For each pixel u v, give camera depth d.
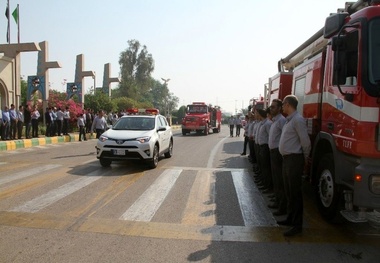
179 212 6.03
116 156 9.94
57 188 7.60
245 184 8.43
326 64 5.96
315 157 6.20
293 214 5.16
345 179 5.07
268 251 4.41
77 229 5.06
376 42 4.57
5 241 4.56
